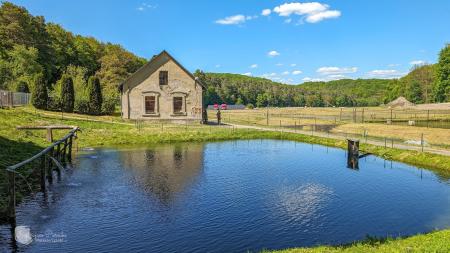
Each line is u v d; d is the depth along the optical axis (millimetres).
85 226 12328
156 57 45938
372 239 10938
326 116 68375
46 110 47469
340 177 20000
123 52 120312
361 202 15352
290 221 12992
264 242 11164
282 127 46969
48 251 10359
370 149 28562
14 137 27047
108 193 16406
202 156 26922
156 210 14055
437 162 23016
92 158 25656
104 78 94438
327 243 11094
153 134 36656
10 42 78312
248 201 15312
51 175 19031
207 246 10844
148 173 20672
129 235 11578
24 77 64312
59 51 94062
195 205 14680
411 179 19609
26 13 85812
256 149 30766
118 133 36188
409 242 10156
